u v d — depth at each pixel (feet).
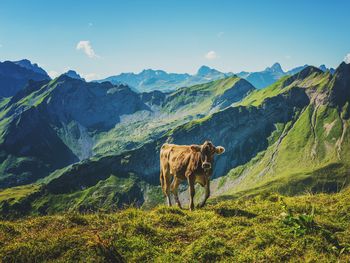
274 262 37.04
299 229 42.32
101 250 39.37
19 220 51.75
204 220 48.62
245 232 43.04
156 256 39.32
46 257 39.06
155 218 48.96
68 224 47.55
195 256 38.88
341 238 41.24
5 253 39.37
